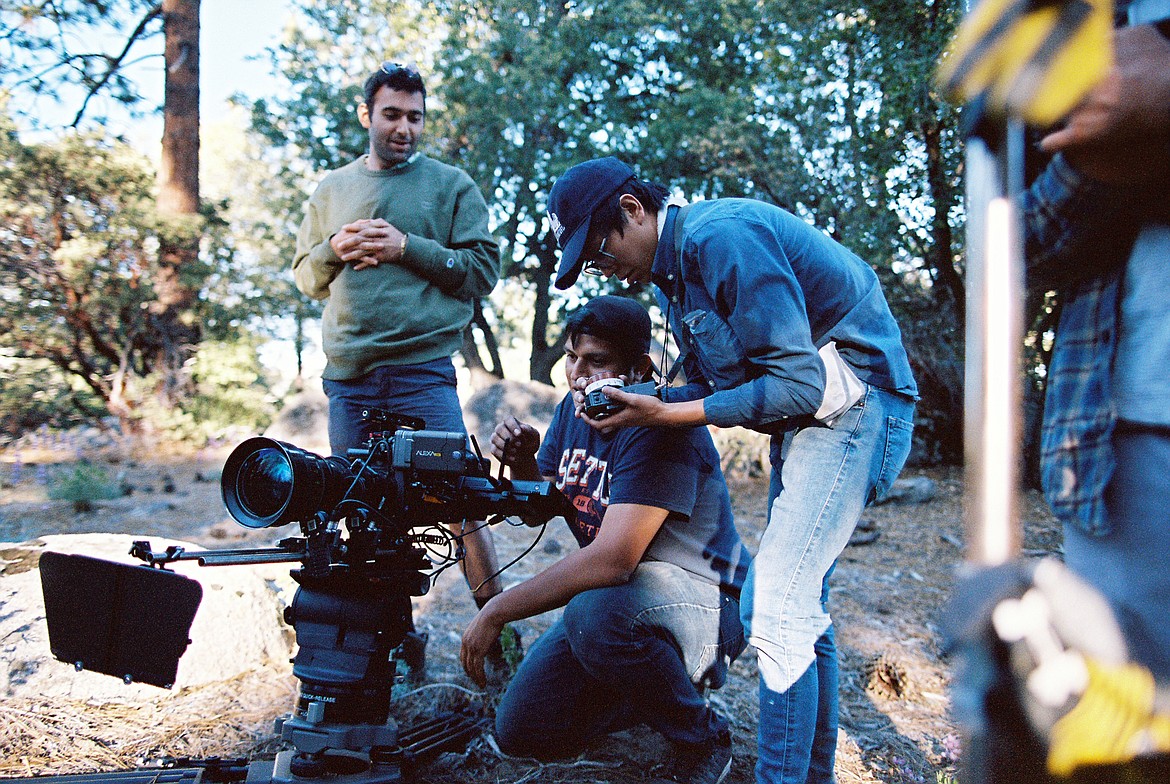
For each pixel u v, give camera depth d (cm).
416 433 191
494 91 1300
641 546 208
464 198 307
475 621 210
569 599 206
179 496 657
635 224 209
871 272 212
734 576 230
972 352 74
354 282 289
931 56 605
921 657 310
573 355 224
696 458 217
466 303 309
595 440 233
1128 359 104
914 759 234
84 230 1034
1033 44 66
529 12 1409
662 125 1230
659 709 218
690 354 220
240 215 2320
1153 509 101
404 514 191
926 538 507
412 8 1478
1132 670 72
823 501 190
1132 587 103
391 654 202
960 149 629
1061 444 110
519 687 225
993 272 72
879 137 678
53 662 259
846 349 197
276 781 186
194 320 1095
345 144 1395
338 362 295
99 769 216
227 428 1047
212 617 284
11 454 923
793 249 197
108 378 1069
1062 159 103
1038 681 69
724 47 1380
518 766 230
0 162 977
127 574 186
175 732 238
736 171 891
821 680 200
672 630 216
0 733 229
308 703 194
